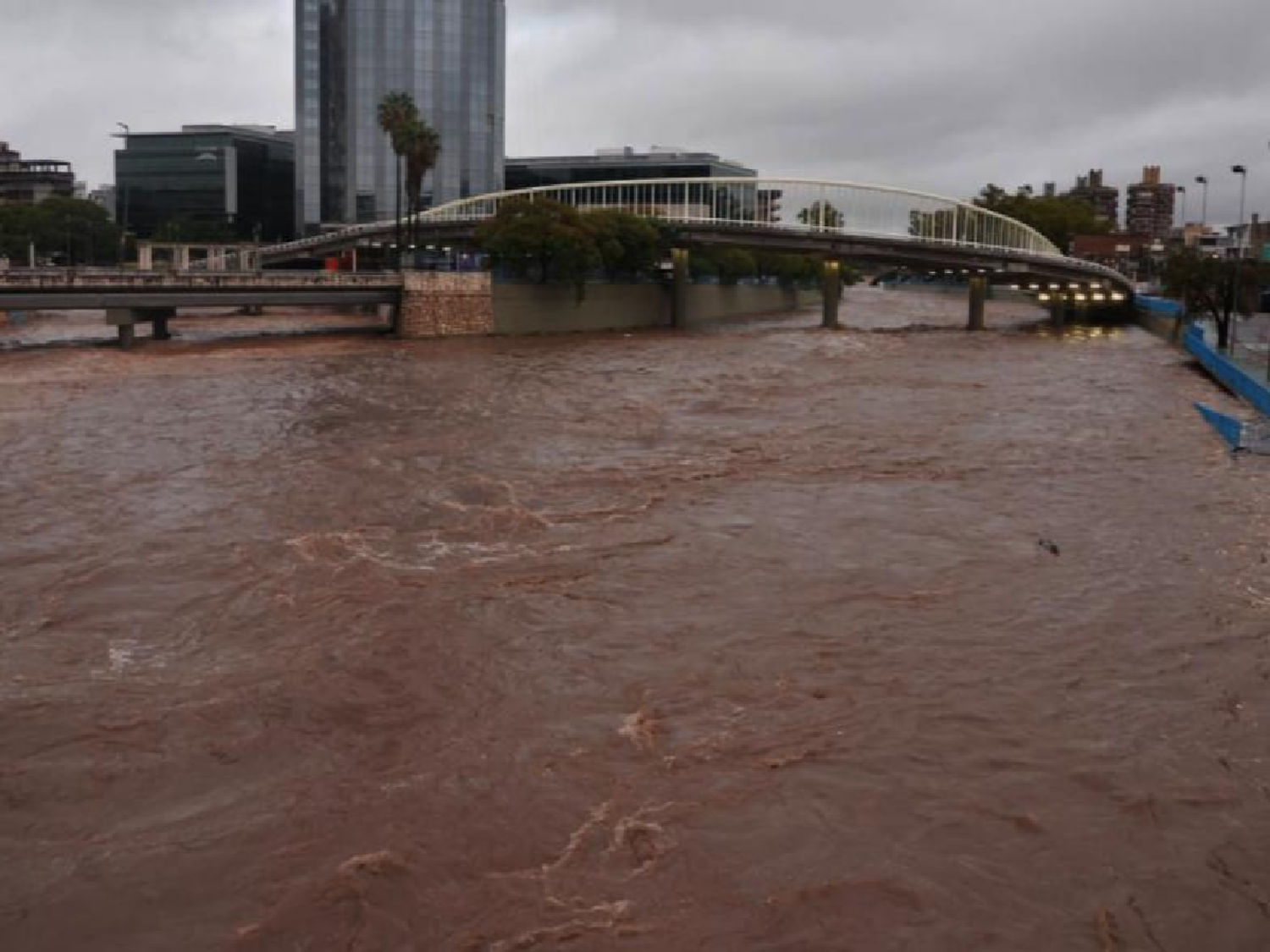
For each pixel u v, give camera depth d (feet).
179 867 57.00
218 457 147.64
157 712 73.10
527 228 358.23
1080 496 135.33
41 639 85.20
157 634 86.33
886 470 149.07
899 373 262.67
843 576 101.76
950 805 63.10
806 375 254.47
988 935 52.42
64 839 59.41
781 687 77.92
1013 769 67.15
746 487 136.56
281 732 70.59
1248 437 173.99
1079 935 52.49
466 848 58.59
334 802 62.69
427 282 334.85
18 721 71.67
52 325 358.64
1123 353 327.67
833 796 63.77
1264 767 67.87
